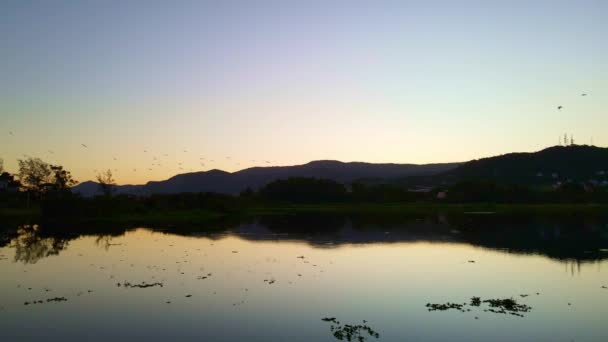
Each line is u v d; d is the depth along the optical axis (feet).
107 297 95.76
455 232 229.66
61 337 71.87
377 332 73.92
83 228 254.88
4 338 71.46
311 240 197.67
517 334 73.26
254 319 80.94
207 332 74.02
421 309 87.20
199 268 129.18
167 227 261.65
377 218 335.67
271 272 123.24
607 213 366.63
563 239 197.88
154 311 85.71
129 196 375.45
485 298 95.81
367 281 111.96
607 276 118.32
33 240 197.77
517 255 153.89
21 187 445.37
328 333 73.36
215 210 386.73
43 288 104.12
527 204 504.84
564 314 83.92
